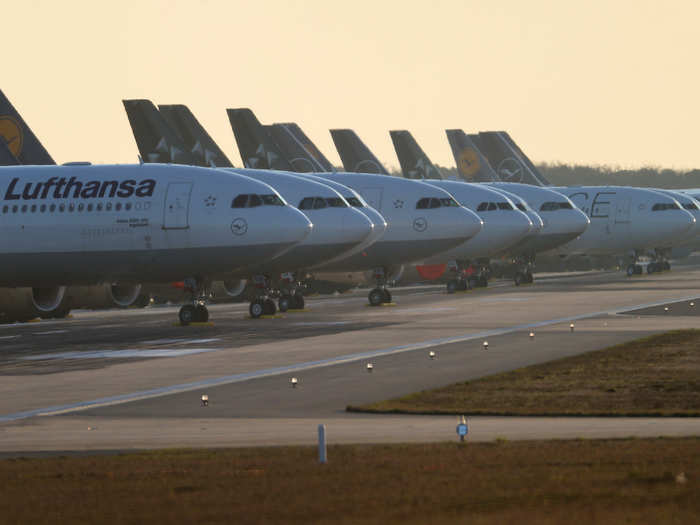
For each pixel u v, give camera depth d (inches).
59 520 2630.4
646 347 7003.0
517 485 2881.4
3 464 3563.0
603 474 3014.3
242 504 2748.5
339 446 3769.7
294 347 7588.6
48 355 7500.0
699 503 2559.1
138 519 2608.3
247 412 4793.3
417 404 4889.3
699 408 4618.6
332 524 2461.9
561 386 5349.4
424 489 2866.6
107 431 4340.6
